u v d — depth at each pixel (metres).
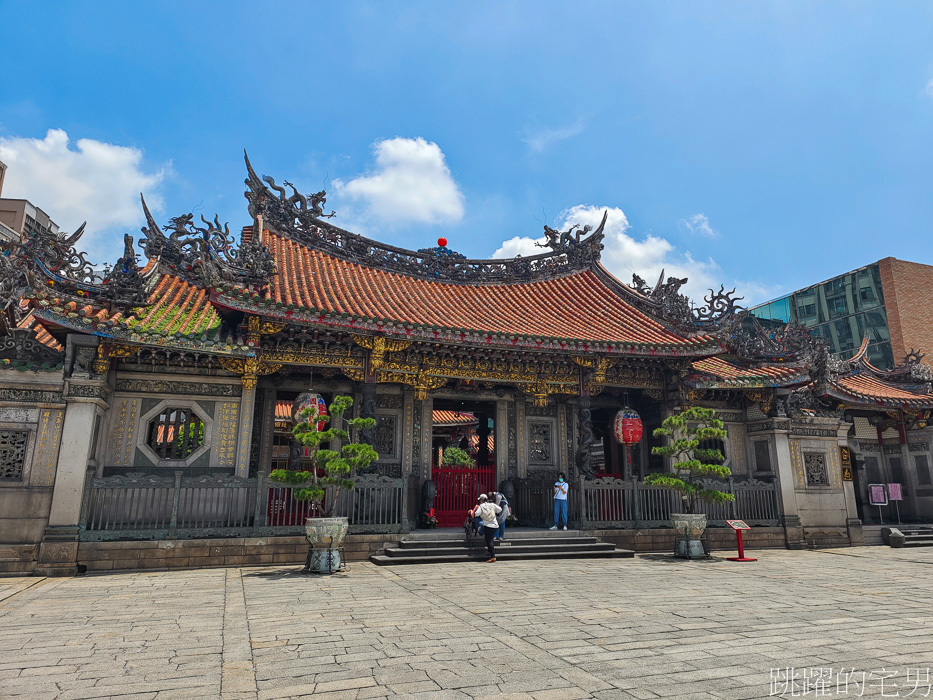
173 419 17.19
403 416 21.41
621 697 5.90
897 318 44.28
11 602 10.58
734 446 23.72
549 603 10.68
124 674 6.56
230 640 7.98
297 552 15.90
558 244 27.02
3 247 14.66
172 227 19.70
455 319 19.75
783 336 23.50
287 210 22.70
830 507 22.95
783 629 8.89
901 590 12.72
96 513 14.93
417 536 17.41
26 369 14.56
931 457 26.44
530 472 22.52
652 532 20.03
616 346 19.66
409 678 6.46
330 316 16.81
